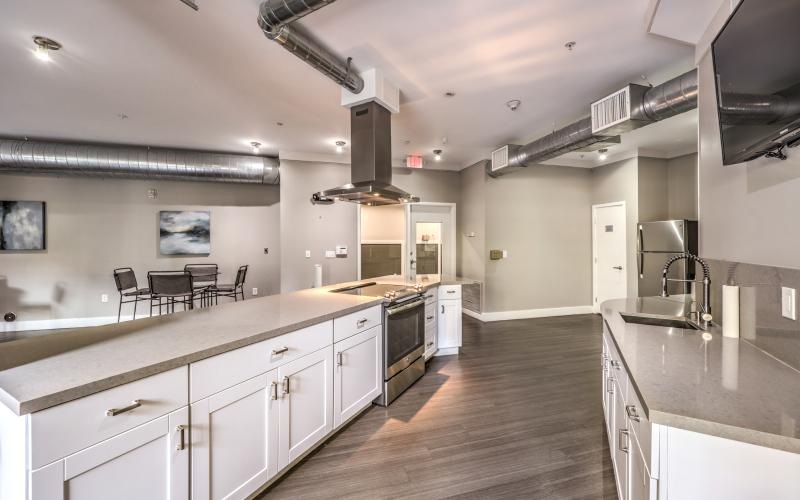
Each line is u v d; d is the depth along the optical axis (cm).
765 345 152
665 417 100
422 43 248
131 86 309
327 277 557
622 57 266
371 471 196
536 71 287
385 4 207
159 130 426
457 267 644
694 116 392
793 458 89
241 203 612
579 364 373
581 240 617
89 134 438
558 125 415
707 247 207
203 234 595
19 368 122
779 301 143
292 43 212
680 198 535
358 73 288
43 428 100
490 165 563
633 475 130
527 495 178
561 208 608
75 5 204
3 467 104
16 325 523
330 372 221
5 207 512
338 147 505
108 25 223
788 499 90
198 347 148
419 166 565
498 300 579
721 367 134
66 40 239
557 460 207
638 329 192
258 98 335
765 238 153
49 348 146
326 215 557
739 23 146
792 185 137
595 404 279
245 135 448
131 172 479
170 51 254
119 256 561
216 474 150
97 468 113
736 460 94
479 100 342
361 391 253
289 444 189
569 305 613
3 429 104
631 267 544
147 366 125
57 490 103
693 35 216
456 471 196
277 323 192
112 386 116
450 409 271
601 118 321
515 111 371
